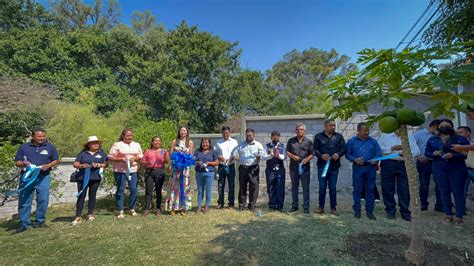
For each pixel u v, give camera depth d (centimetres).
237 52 2106
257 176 583
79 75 1845
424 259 310
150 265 332
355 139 523
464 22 575
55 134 1134
